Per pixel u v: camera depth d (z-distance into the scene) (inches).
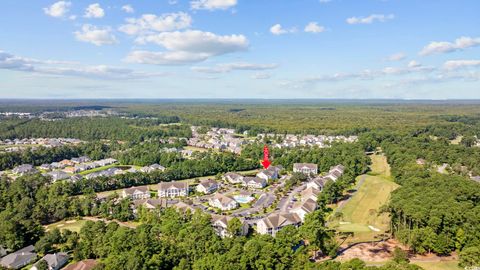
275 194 7706.7
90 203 6437.0
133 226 5866.1
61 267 4510.3
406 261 4018.2
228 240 4471.0
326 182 7524.6
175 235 4852.4
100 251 4431.6
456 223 4763.8
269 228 5369.1
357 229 5536.4
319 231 4591.5
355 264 3678.6
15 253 4658.0
